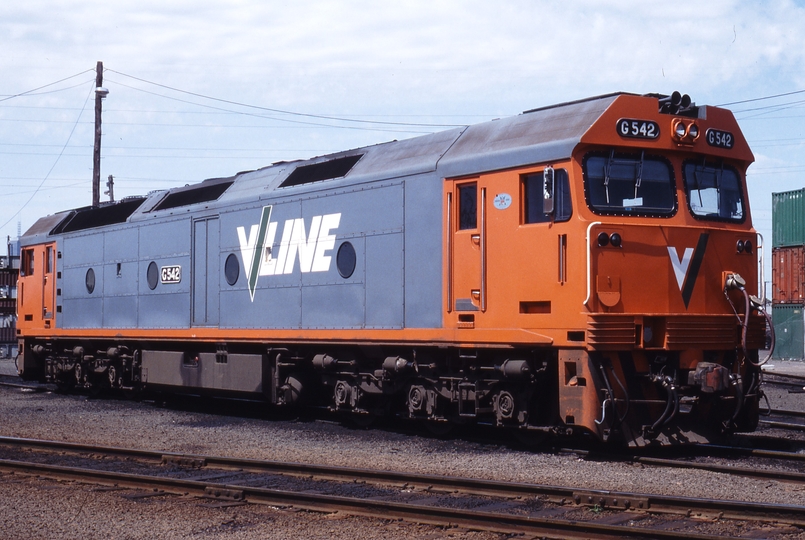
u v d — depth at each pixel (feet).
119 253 65.51
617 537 23.35
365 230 45.93
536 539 24.11
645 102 37.83
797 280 113.39
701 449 39.58
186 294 58.65
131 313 64.03
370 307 45.55
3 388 76.74
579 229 35.96
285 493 28.68
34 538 25.18
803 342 112.78
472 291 40.37
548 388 38.93
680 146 38.32
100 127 108.99
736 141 40.52
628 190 37.37
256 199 53.36
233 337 54.34
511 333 38.24
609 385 35.58
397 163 44.68
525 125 39.58
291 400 51.57
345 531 25.38
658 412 37.40
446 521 25.76
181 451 41.24
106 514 27.96
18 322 78.43
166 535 25.36
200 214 57.67
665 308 37.32
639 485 31.17
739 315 39.04
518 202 38.45
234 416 55.77
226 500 29.55
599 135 36.47
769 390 72.84
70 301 71.15
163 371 61.16
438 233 42.01
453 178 41.39
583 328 35.55
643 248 36.96
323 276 48.37
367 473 32.12
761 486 30.86
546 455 37.81
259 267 52.80
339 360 48.57
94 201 108.17
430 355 43.21
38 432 48.26
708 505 25.99
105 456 39.17
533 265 37.68
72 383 73.56
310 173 50.90
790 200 114.11
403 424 49.98
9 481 33.76
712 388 36.37
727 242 39.50
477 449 40.11
